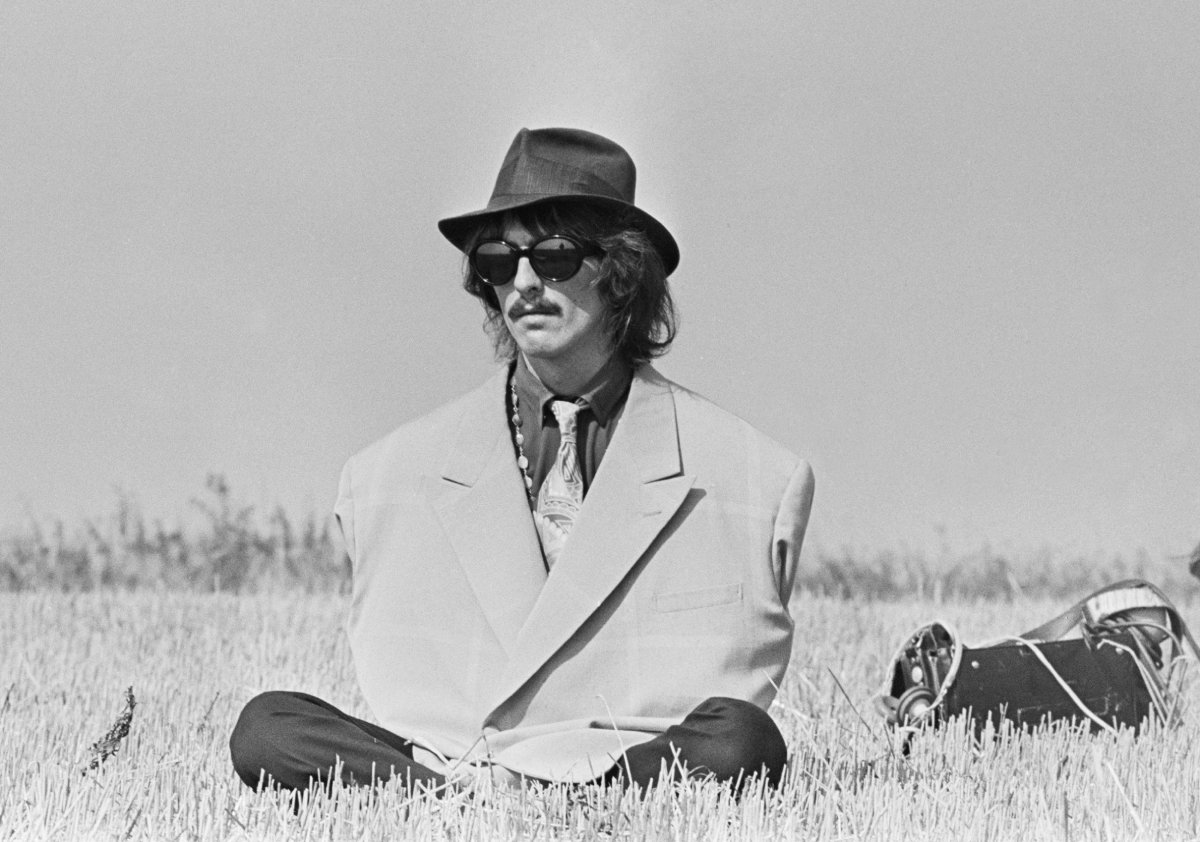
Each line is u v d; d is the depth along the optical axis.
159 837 5.09
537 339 5.99
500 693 5.82
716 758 5.57
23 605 11.94
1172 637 7.43
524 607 5.90
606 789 5.50
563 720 5.84
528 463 6.16
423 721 5.91
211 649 9.95
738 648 5.89
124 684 8.56
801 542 6.10
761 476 6.06
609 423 6.17
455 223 6.30
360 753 5.64
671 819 5.13
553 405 6.12
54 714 7.41
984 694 7.14
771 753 5.64
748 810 5.20
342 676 9.05
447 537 6.03
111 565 15.49
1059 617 7.55
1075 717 7.12
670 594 5.91
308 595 14.47
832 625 11.36
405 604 6.03
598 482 5.97
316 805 5.29
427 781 5.61
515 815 5.21
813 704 7.92
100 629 10.77
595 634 5.88
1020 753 6.59
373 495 6.18
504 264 6.02
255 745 5.68
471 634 5.96
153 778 5.59
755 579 5.96
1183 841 5.27
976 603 14.13
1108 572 16.14
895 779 5.86
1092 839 5.27
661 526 5.91
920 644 7.42
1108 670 7.18
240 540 15.61
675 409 6.18
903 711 7.23
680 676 5.84
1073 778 6.05
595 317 6.06
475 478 6.07
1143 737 6.89
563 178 6.05
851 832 5.30
